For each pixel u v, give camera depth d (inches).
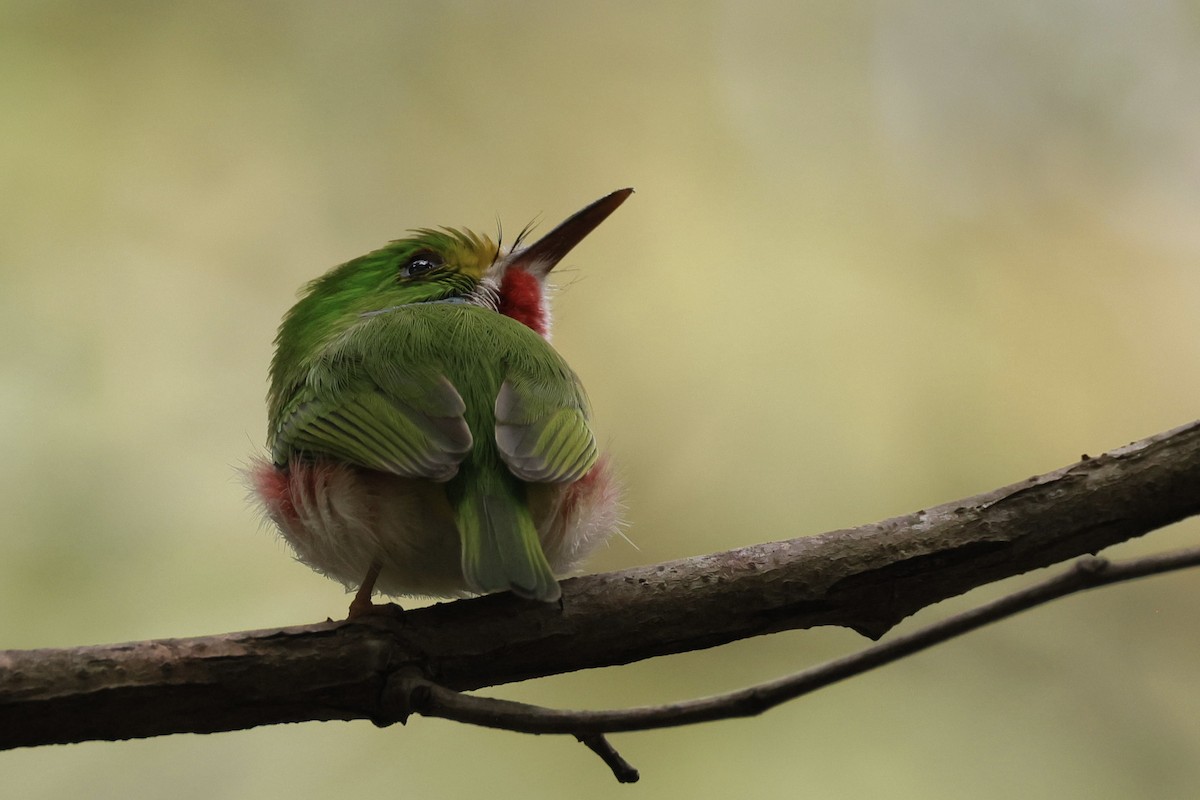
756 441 468.8
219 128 519.2
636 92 538.9
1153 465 217.6
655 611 223.8
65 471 432.1
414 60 539.5
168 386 463.8
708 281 501.4
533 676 224.7
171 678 209.3
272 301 497.7
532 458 243.6
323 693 214.4
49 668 205.9
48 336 462.6
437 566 261.0
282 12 538.9
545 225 523.2
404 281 349.7
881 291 498.9
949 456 466.9
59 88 510.9
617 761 217.8
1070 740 404.5
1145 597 426.0
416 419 251.9
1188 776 397.4
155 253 495.5
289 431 274.5
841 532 225.9
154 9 527.5
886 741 402.0
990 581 222.1
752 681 418.3
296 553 276.8
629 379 482.0
